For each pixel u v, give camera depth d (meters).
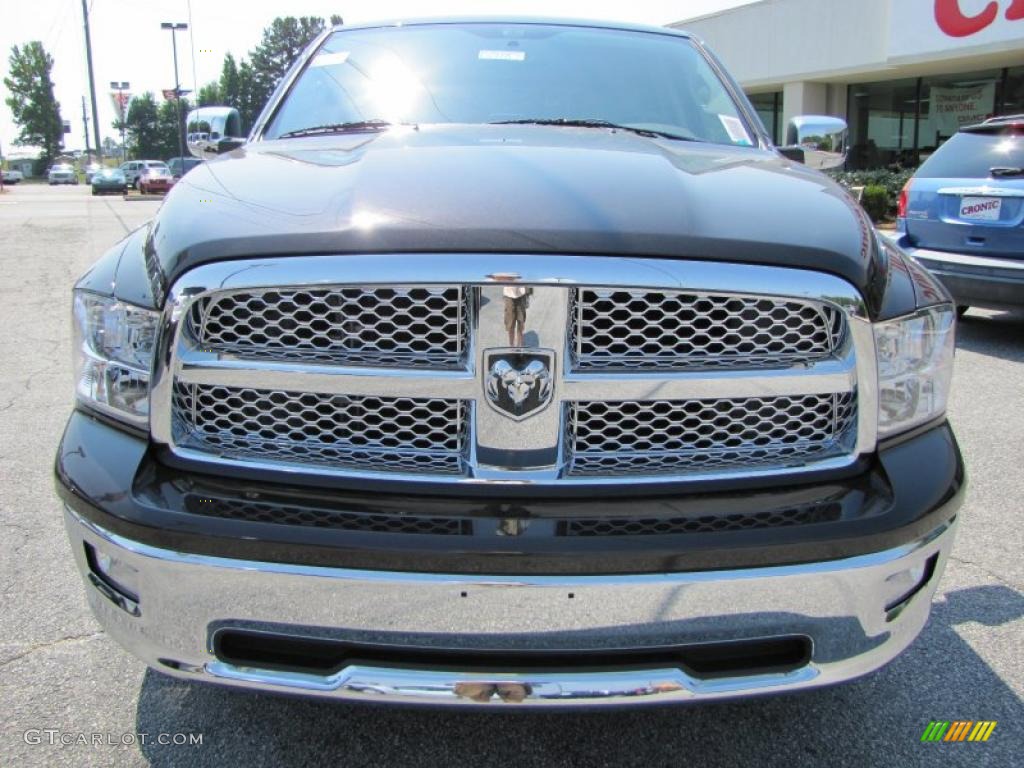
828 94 20.02
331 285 1.60
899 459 1.72
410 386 1.61
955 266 6.06
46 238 12.81
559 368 1.60
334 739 2.05
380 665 1.60
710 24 21.84
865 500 1.64
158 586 1.61
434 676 1.59
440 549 1.51
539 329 1.59
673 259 1.61
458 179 1.87
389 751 2.01
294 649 1.64
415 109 2.83
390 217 1.67
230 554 1.55
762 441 1.70
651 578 1.52
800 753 2.02
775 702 2.21
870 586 1.62
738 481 1.65
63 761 1.96
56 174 60.12
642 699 1.59
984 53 15.47
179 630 1.64
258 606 1.57
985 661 2.38
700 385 1.63
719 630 1.58
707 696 1.61
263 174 2.08
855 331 1.66
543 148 2.20
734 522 1.58
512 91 2.92
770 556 1.55
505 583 1.51
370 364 1.63
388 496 1.62
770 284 1.62
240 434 1.69
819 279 1.64
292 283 1.61
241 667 1.65
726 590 1.55
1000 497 3.47
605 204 1.74
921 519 1.64
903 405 1.77
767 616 1.58
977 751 2.03
